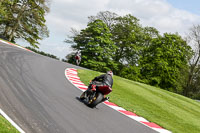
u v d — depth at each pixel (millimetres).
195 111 17828
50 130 4789
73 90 10219
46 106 6395
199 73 46969
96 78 8094
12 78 8547
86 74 17719
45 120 5273
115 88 15766
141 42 52406
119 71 53219
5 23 42875
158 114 11406
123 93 14688
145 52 48156
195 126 11195
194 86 49531
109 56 48281
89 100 7926
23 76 9656
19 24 43344
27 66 12797
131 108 10625
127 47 52062
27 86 8125
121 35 52438
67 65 21500
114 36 53656
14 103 5746
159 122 9469
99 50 46938
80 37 49875
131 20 53281
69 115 6234
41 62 17000
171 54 42094
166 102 17031
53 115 5801
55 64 18828
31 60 16125
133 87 19141
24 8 42500
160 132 7797
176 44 44781
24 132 4156
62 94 8609
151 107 12836
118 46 53594
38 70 12766
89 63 45531
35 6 43406
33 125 4754
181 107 17250
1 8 38625
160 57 43312
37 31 45812
